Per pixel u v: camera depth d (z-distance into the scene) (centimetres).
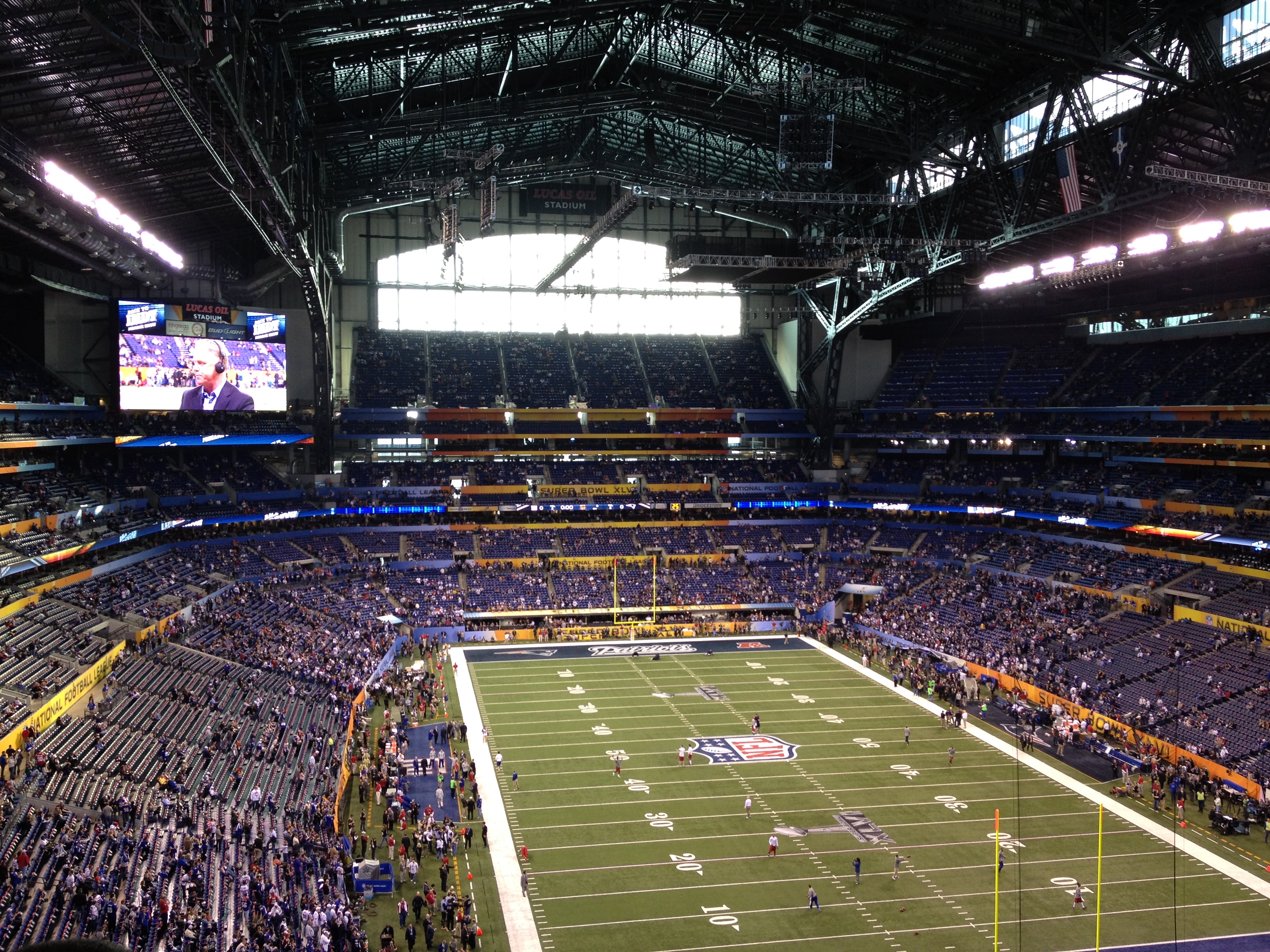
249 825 4194
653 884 4300
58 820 3722
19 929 2978
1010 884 4309
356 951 3506
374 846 4497
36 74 4062
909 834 4819
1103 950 3747
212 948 3159
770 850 4584
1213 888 4266
